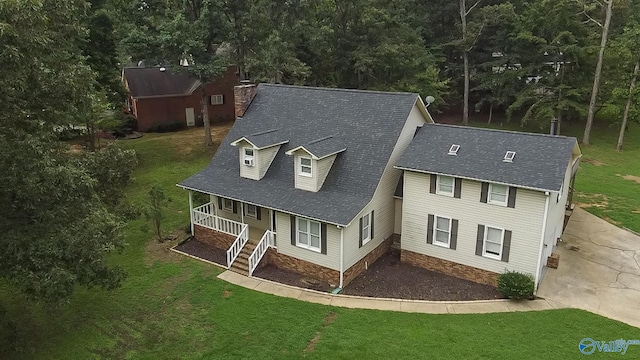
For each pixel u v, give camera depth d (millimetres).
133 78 47688
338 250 20750
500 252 20484
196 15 38719
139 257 24016
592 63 42562
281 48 37875
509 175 19422
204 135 44938
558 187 18188
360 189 21797
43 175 14227
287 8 40438
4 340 17125
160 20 37500
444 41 52156
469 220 20859
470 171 20234
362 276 22156
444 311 19031
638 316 18297
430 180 21453
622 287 20375
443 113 55219
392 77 45531
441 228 21906
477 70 51500
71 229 14914
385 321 18359
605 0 40594
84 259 14742
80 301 20047
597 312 18594
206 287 21172
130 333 18062
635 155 40188
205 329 18203
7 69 13625
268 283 21594
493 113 54531
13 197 14875
